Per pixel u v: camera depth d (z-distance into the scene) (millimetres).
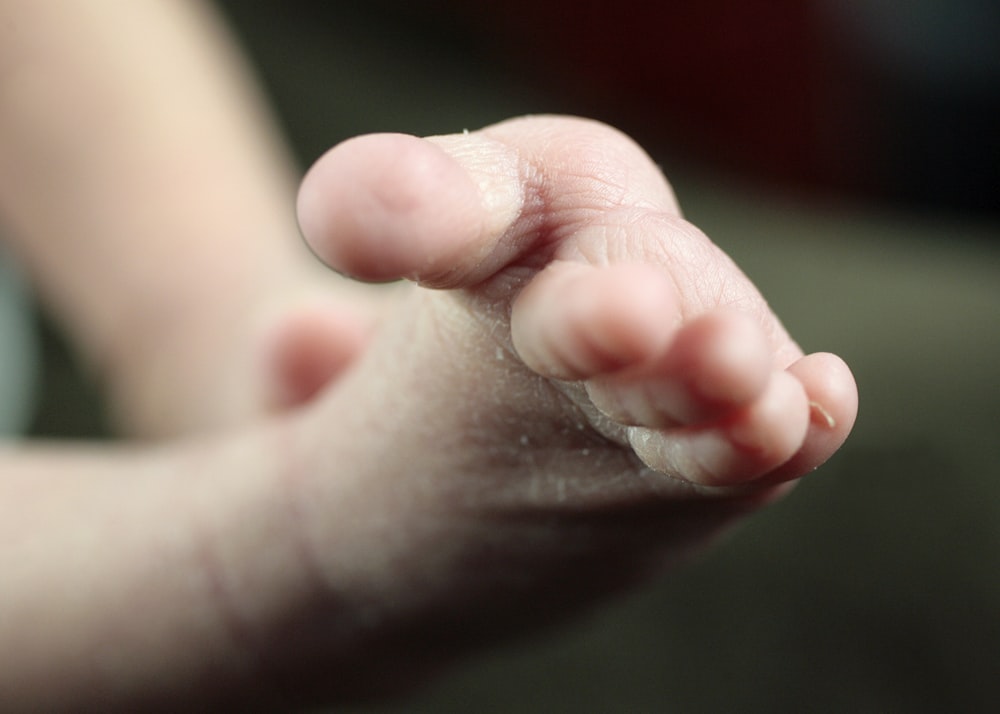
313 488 193
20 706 207
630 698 234
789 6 483
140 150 301
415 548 188
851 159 500
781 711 229
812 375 154
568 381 154
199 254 290
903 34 485
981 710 226
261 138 338
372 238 144
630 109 488
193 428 277
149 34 323
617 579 189
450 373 169
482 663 228
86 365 316
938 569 246
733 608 247
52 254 306
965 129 479
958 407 278
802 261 333
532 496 175
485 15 465
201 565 200
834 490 265
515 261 157
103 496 213
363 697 219
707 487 163
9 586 206
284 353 223
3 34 294
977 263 344
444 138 158
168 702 208
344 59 413
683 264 152
